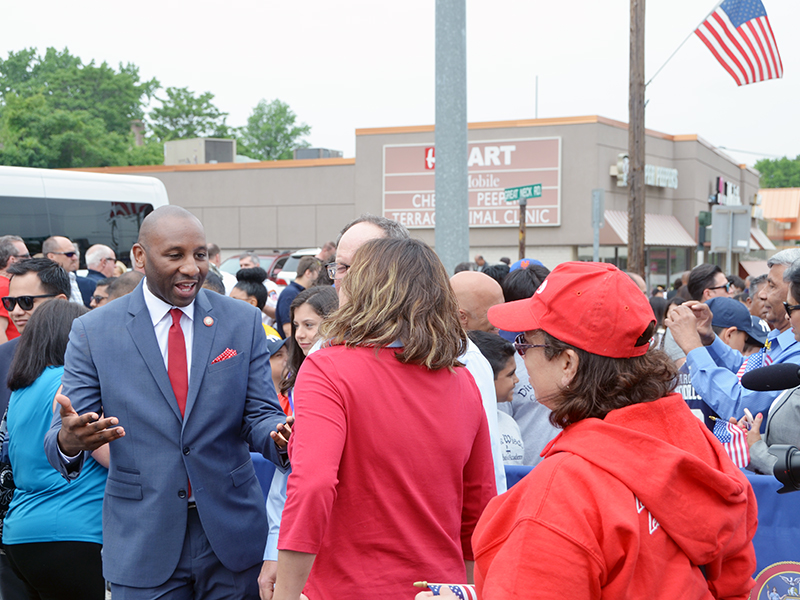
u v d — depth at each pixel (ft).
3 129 170.19
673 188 75.10
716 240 38.47
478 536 4.94
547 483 4.49
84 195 34.22
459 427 6.53
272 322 27.76
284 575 5.68
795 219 146.82
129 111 236.63
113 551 8.33
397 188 70.54
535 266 13.70
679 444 4.71
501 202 66.39
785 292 12.72
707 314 13.25
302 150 92.38
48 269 13.71
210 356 8.66
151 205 36.60
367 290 6.50
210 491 8.45
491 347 10.21
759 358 13.11
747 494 4.96
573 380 4.90
